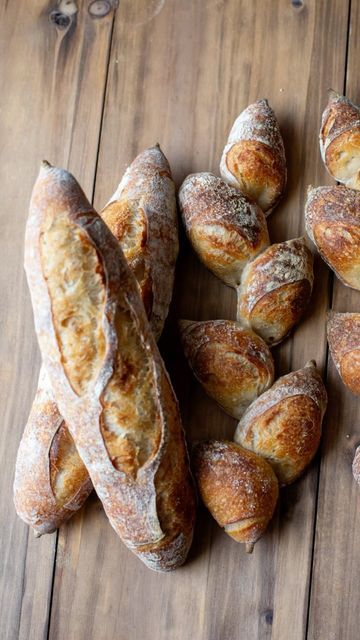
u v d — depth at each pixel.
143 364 0.72
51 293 0.71
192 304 0.83
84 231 0.71
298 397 0.77
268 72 0.88
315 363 0.80
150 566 0.77
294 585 0.78
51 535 0.81
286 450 0.77
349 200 0.79
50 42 0.92
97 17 0.92
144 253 0.78
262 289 0.79
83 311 0.71
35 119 0.90
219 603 0.78
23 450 0.77
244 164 0.82
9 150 0.90
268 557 0.79
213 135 0.87
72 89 0.90
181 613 0.79
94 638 0.79
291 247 0.80
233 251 0.80
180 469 0.74
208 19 0.90
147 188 0.81
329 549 0.78
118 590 0.80
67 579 0.80
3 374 0.85
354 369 0.77
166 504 0.73
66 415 0.72
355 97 0.86
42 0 0.93
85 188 0.88
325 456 0.80
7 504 0.83
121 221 0.79
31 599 0.81
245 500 0.74
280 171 0.83
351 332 0.78
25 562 0.81
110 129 0.89
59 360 0.71
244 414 0.79
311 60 0.88
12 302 0.86
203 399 0.82
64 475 0.76
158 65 0.90
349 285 0.81
